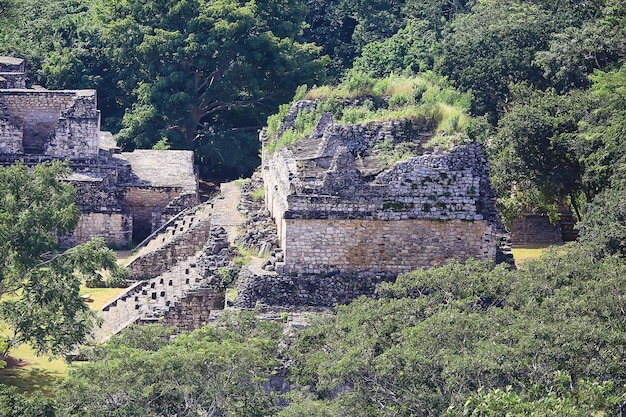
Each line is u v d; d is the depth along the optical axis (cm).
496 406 16338
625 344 17862
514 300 19650
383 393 17675
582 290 19775
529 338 17762
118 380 17925
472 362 17288
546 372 17400
